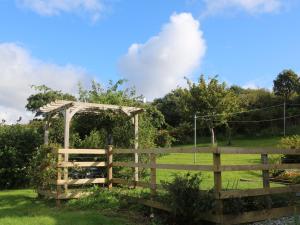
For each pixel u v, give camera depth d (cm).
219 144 4278
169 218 760
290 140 1698
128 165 970
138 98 1482
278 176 1344
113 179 1064
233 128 4919
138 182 955
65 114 1056
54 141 1262
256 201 738
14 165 1312
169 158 2684
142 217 788
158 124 1495
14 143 1322
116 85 1473
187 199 688
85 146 1255
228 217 678
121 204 885
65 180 984
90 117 1336
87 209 881
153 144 1318
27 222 717
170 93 5391
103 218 758
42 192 1042
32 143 1339
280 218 740
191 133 4709
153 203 808
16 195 1106
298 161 1543
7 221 724
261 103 5278
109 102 1381
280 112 4978
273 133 4772
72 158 1199
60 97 1711
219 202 673
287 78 5778
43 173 1034
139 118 1320
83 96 1455
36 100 3120
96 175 1096
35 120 1567
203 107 3183
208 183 1123
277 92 5756
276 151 766
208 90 3158
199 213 685
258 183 1162
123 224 715
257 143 4084
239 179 1301
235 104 3266
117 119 1285
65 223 712
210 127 3212
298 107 5059
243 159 2459
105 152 1076
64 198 963
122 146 1259
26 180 1331
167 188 739
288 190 769
